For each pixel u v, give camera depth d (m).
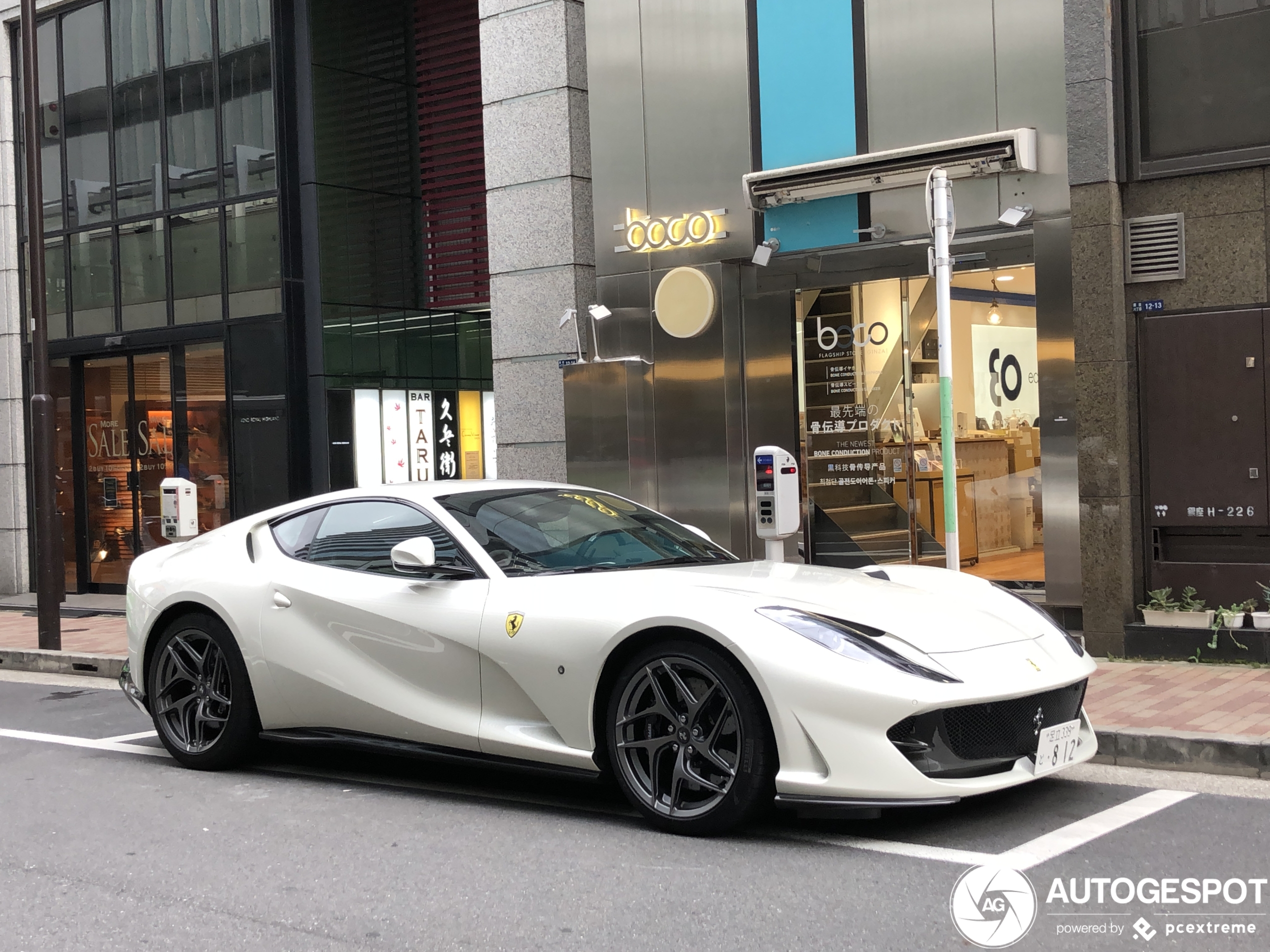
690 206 10.02
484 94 11.32
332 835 4.68
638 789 4.57
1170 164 7.87
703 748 4.41
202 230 14.00
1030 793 4.93
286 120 13.48
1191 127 7.82
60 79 15.14
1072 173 8.07
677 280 10.09
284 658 5.56
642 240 10.26
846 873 3.98
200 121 14.05
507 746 4.89
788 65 9.49
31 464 15.30
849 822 4.56
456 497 5.61
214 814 5.07
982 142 8.40
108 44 14.73
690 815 4.42
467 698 5.05
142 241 14.48
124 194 14.65
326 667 5.44
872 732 4.11
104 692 8.57
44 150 15.31
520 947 3.47
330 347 13.56
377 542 5.57
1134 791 4.94
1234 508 7.68
